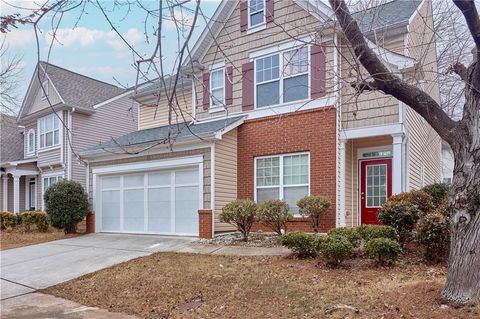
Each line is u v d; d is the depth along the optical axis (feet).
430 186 33.58
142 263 30.63
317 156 39.37
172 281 25.02
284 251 31.04
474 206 16.48
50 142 71.82
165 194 45.80
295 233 28.96
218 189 41.68
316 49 39.17
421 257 25.73
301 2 39.88
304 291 20.95
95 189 52.26
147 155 46.78
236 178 44.37
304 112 40.37
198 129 43.88
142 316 20.25
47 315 20.97
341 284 21.47
